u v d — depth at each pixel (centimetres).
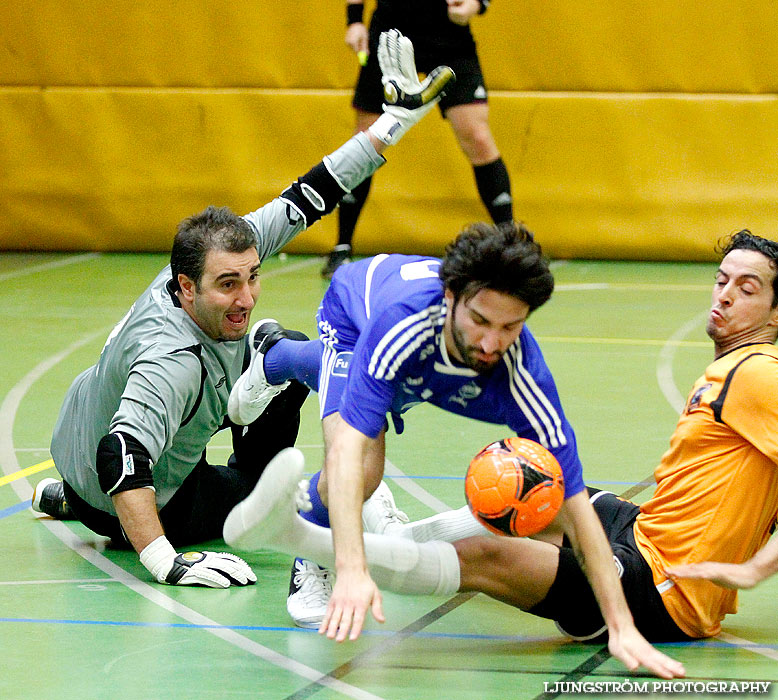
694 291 1566
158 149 1803
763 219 1717
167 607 588
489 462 488
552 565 517
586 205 1762
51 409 1007
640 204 1747
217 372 650
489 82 1750
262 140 1784
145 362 620
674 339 1290
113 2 1773
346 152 717
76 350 1232
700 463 532
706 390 534
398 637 550
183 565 620
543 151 1755
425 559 510
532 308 446
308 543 507
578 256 1789
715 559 525
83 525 731
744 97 1702
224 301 618
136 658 519
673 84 1714
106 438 618
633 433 930
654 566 530
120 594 607
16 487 806
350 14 1472
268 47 1764
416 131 1748
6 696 475
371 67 1478
